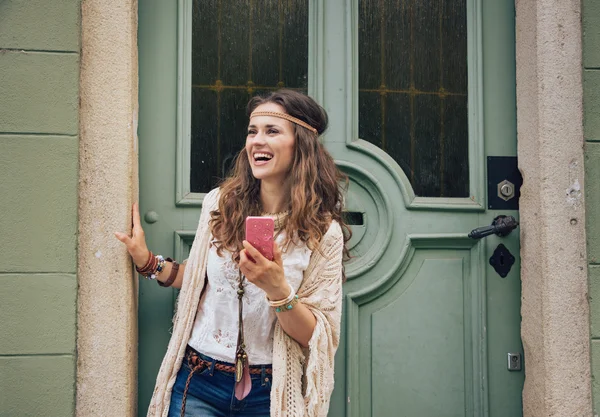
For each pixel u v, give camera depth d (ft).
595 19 7.02
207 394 5.67
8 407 6.08
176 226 7.13
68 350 6.16
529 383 7.23
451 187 7.59
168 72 7.20
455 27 7.68
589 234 6.93
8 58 6.19
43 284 6.15
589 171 6.97
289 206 5.85
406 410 7.40
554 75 7.01
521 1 7.43
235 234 5.80
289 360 5.65
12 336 6.09
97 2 6.38
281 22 7.47
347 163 7.41
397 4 7.63
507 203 7.57
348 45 7.45
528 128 7.29
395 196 7.47
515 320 7.49
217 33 7.37
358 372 7.34
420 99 7.62
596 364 6.85
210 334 5.74
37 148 6.19
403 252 7.41
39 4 6.25
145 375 6.97
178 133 7.15
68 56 6.26
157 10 7.20
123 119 6.39
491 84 7.61
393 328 7.43
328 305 5.68
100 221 6.30
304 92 7.47
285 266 5.68
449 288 7.52
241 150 6.68
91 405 6.22
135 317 6.64
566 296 6.91
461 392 7.46
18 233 6.13
